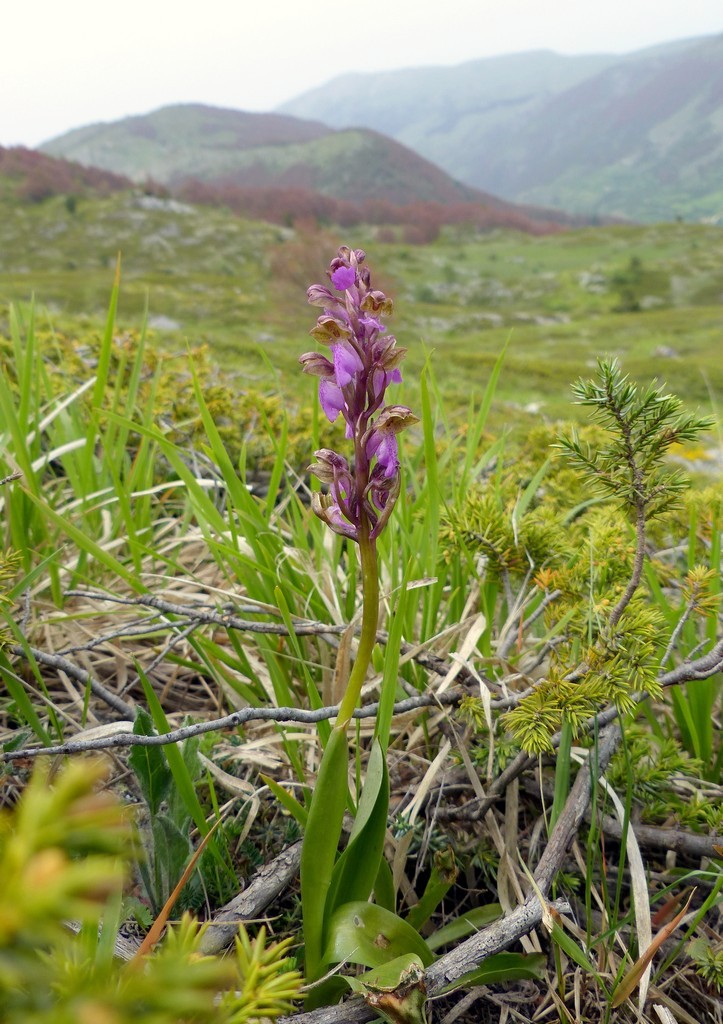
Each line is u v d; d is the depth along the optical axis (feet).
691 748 1.29
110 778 1.05
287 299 38.06
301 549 1.51
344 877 0.81
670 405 0.91
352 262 0.75
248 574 1.37
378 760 0.80
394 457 0.76
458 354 24.54
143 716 0.89
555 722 0.95
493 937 0.81
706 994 0.97
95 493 1.68
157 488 1.65
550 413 9.64
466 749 1.15
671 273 67.05
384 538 1.44
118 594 1.62
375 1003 0.67
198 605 1.50
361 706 1.20
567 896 1.05
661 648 1.13
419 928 0.96
